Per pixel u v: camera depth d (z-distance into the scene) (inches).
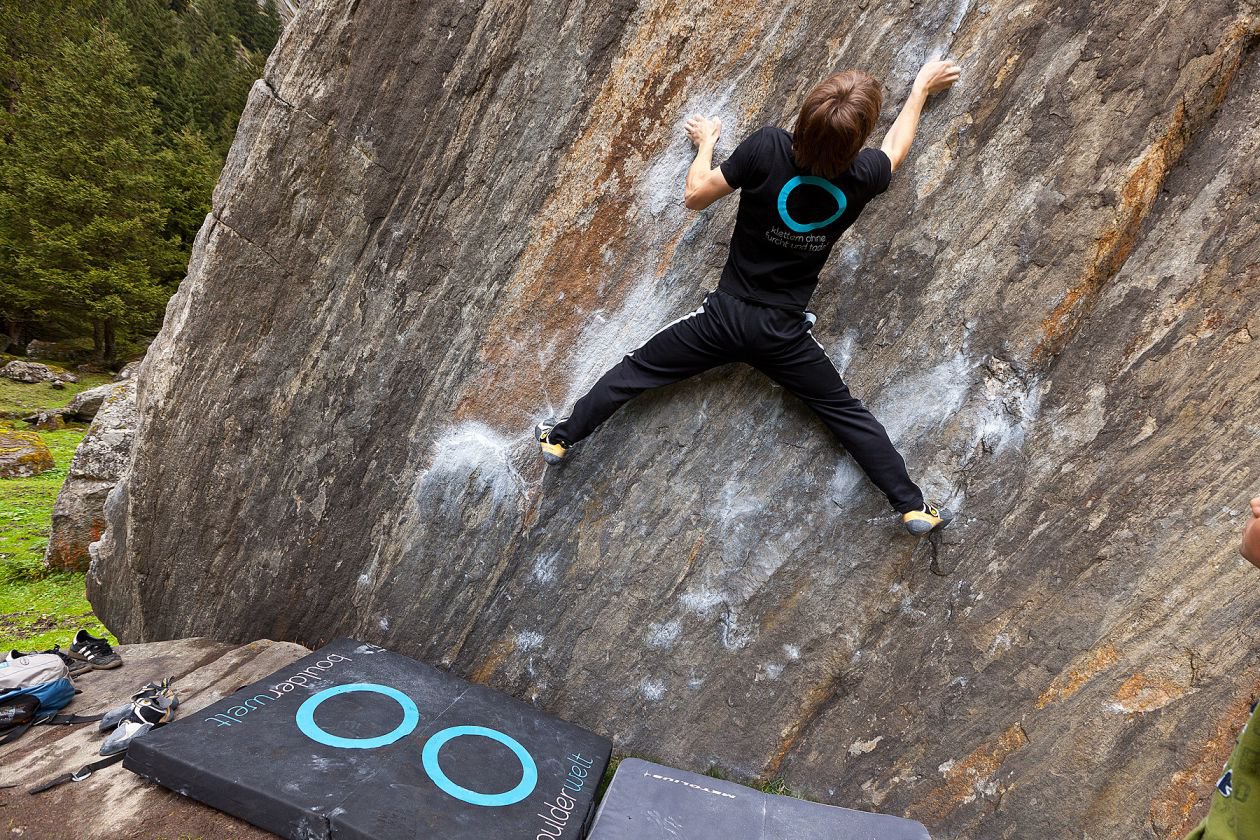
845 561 101.1
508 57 99.6
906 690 100.3
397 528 118.0
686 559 106.8
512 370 110.5
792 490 101.7
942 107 89.7
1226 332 84.3
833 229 78.3
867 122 68.9
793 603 103.6
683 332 91.1
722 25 94.3
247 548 124.8
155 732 85.0
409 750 89.8
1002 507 94.4
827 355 97.7
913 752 100.5
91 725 98.0
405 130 104.2
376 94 103.3
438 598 117.6
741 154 78.4
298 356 115.9
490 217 105.9
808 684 104.3
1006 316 91.6
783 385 93.0
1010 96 87.3
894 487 91.2
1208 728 88.4
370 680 103.3
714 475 104.1
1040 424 92.1
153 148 772.6
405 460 116.2
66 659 111.8
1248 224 82.7
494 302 108.8
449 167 105.0
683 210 100.0
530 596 113.9
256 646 121.6
